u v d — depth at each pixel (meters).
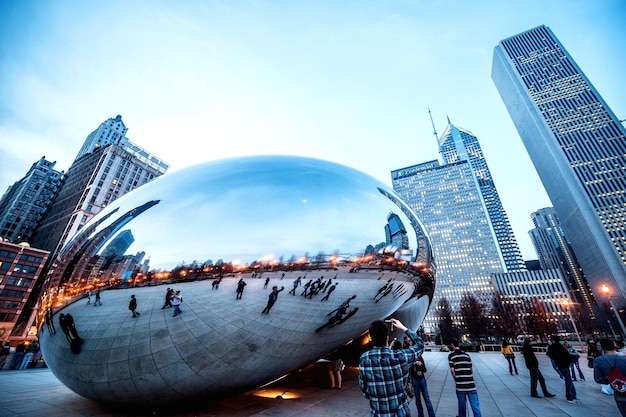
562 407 6.03
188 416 3.97
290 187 3.66
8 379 7.12
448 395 7.19
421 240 4.65
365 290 3.78
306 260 3.43
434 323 114.81
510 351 11.34
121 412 4.02
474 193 138.62
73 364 3.45
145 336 3.22
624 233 96.38
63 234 63.34
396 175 180.62
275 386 6.70
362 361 2.35
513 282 108.81
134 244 3.33
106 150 72.38
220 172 3.78
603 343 4.46
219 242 3.29
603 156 107.56
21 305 49.75
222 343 3.31
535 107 124.56
